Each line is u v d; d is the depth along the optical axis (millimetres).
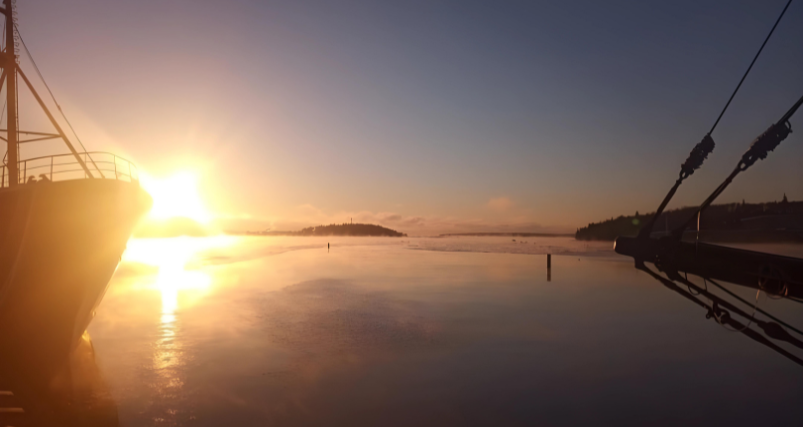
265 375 13328
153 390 12133
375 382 12750
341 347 16391
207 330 19188
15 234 12055
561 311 23500
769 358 15227
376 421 10266
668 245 8023
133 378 13070
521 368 14031
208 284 36625
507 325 20062
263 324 20344
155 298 28750
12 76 14297
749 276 7398
